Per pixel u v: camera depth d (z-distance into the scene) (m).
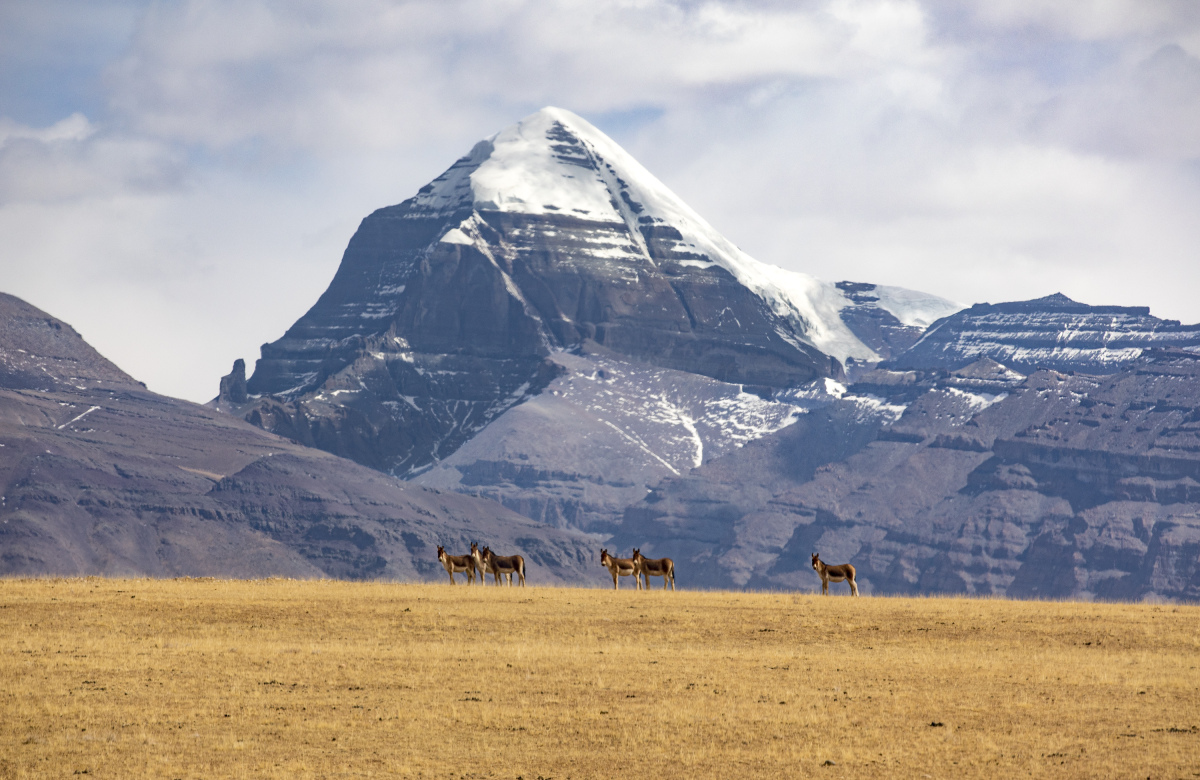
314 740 69.94
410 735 71.00
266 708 76.31
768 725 73.19
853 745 69.25
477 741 70.00
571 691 81.00
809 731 71.94
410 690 81.06
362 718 74.19
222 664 88.19
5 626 104.06
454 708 76.38
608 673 86.44
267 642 98.56
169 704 77.00
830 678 85.62
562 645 98.88
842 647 100.75
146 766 65.06
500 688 81.75
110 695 79.00
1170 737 70.81
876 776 64.00
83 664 87.56
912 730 72.25
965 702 78.75
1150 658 95.44
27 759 65.94
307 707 76.56
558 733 71.50
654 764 65.94
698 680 84.50
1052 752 67.94
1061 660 93.62
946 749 68.38
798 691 81.44
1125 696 80.69
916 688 82.69
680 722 73.62
